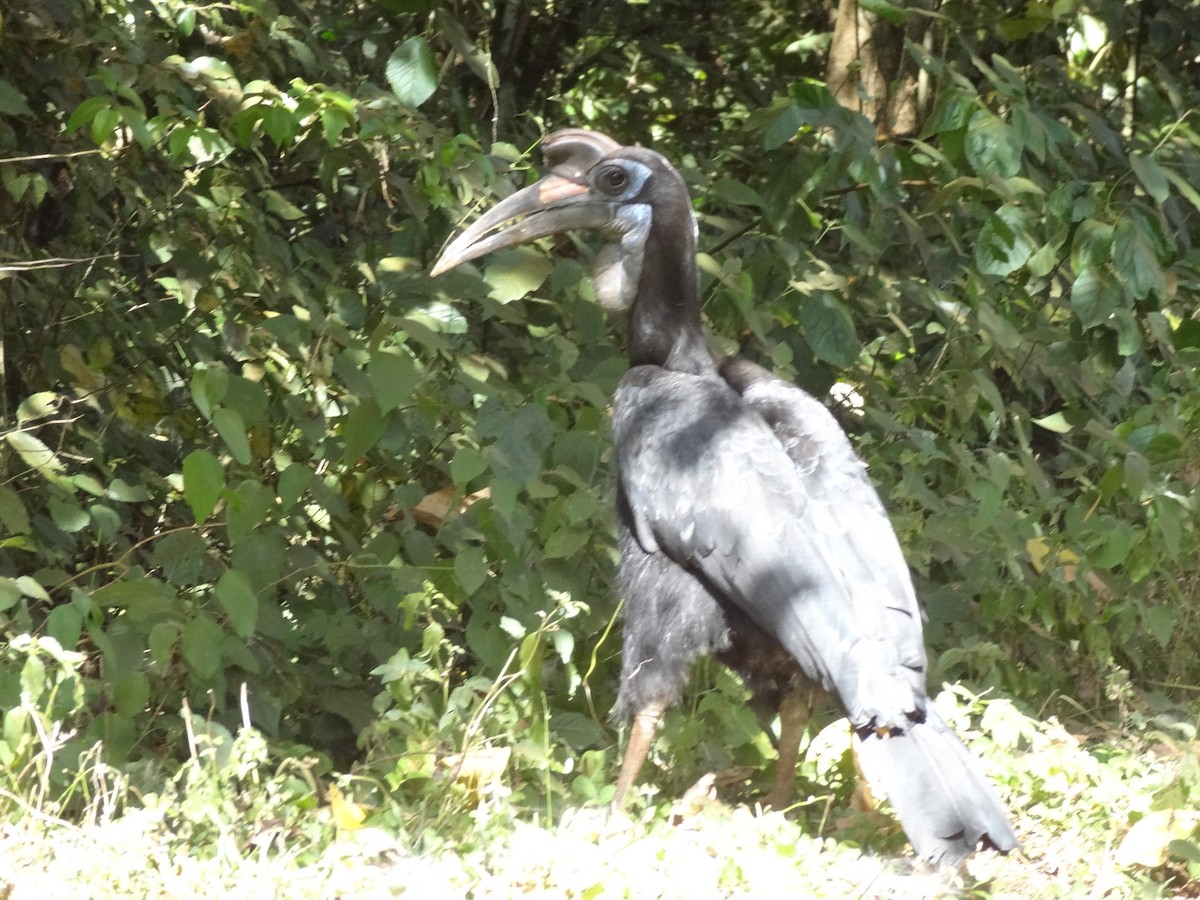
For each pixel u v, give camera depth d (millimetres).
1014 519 11125
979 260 11250
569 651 8781
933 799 7250
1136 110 14859
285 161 12609
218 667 8203
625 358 10641
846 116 11000
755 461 8234
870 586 7906
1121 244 11312
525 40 15445
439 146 10484
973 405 11969
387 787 8414
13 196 9984
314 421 9977
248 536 9070
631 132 16047
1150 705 11219
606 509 9906
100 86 10117
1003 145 11055
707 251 12266
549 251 11352
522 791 8461
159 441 11281
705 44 16375
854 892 7418
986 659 10375
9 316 10711
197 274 10742
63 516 9039
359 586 10297
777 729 10078
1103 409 12984
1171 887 8094
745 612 8164
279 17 11289
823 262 12062
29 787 7395
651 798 8836
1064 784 8617
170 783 7438
